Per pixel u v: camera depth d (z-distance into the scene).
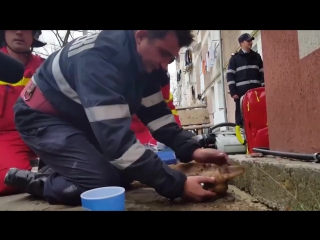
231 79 3.59
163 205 1.19
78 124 1.40
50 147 1.31
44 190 1.32
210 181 1.21
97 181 1.24
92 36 1.27
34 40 2.00
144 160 1.08
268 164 1.17
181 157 1.48
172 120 1.52
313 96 1.16
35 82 1.43
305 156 1.16
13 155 1.77
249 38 3.55
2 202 1.43
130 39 1.20
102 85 1.13
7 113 1.83
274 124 1.59
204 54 10.11
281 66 1.45
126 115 1.14
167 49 1.14
